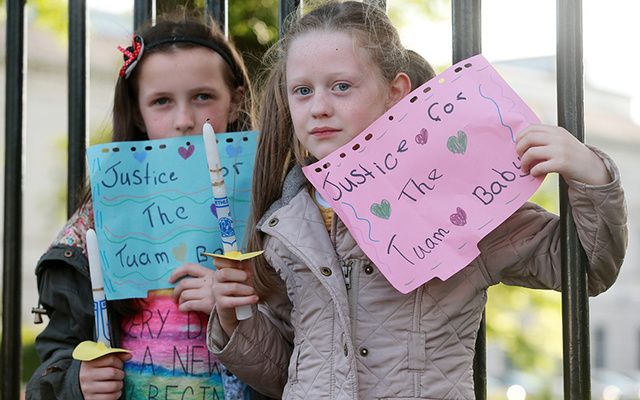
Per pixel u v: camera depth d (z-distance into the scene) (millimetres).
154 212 2154
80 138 2398
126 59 2236
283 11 2154
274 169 2055
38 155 9969
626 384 12172
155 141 2184
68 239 2201
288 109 2043
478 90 1831
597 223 1713
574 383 1767
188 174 2158
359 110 1859
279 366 2021
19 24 2514
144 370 2123
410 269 1794
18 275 2482
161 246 2139
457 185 1806
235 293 1883
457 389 1828
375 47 1885
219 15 2324
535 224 1874
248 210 2137
